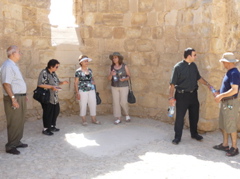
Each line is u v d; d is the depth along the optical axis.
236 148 4.57
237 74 4.31
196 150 4.80
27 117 6.58
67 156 4.52
